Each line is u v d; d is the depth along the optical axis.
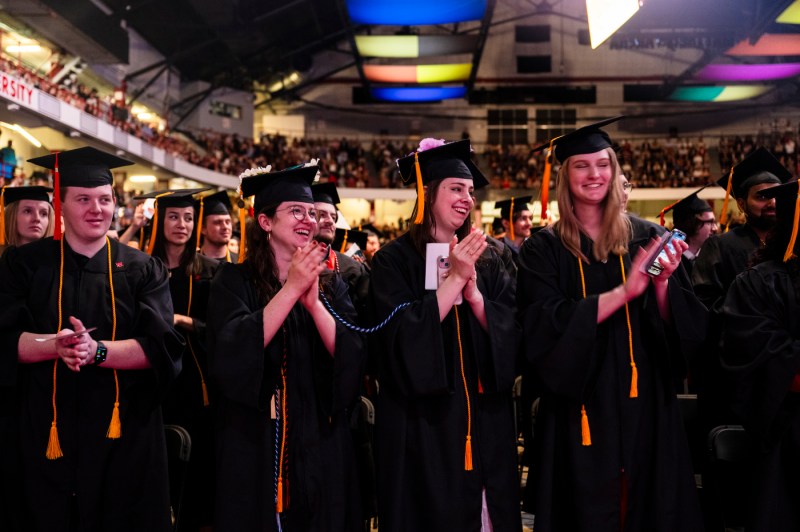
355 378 2.95
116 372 2.94
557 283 3.07
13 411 2.88
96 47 19.48
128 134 20.41
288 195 3.04
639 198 28.52
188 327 4.14
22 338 2.79
